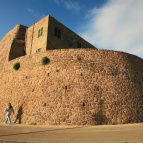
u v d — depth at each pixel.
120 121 25.22
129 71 28.38
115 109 25.61
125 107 26.17
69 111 25.17
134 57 29.94
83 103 25.36
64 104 25.56
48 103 26.11
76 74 26.73
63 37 37.22
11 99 29.44
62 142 13.65
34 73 28.41
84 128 20.52
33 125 24.31
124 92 26.92
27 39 38.84
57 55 28.08
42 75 27.73
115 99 26.11
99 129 19.33
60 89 26.36
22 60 30.41
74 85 26.27
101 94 25.94
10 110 25.72
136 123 24.88
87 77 26.56
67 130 19.25
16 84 29.66
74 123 24.55
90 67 27.03
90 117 24.67
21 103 28.00
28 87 28.22
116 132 17.11
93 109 25.09
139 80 29.09
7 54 36.56
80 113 24.91
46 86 27.00
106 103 25.62
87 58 27.52
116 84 26.89
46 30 34.69
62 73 27.05
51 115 25.45
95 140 14.16
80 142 13.60
